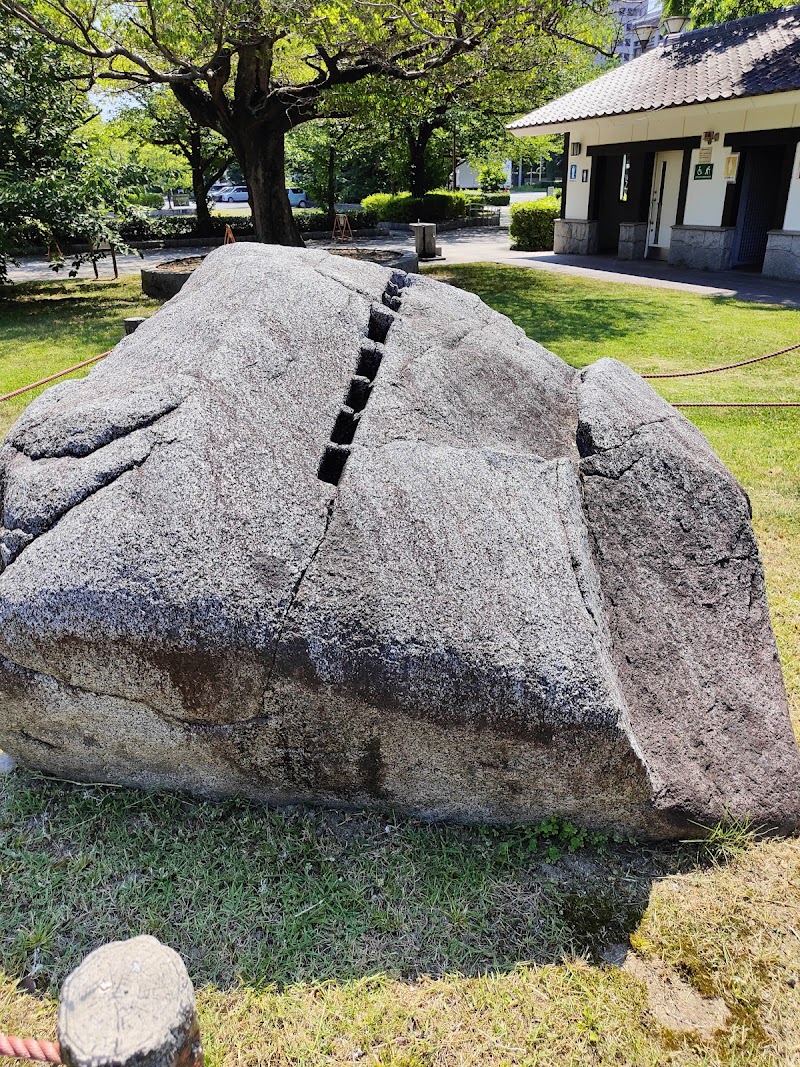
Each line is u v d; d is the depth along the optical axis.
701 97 12.02
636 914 2.13
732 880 2.23
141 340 2.91
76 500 2.17
